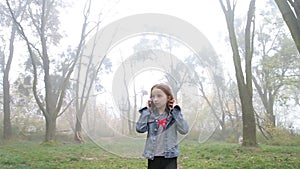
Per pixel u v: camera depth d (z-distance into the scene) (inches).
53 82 807.7
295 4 274.7
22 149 569.6
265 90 908.0
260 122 871.1
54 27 871.7
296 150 484.4
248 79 504.4
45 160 393.1
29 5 778.2
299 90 856.3
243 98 499.8
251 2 523.2
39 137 978.7
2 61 972.6
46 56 741.9
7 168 313.1
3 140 872.9
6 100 917.2
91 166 336.2
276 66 808.9
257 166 307.6
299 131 789.2
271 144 716.0
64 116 811.4
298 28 274.8
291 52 807.1
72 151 527.8
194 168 309.3
